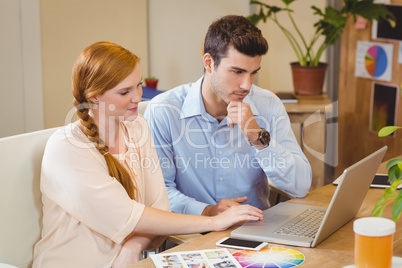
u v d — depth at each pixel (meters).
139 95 1.75
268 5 4.29
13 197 1.72
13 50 3.64
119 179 1.76
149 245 1.79
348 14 4.02
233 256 1.50
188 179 2.15
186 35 4.41
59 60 3.81
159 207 1.88
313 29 4.59
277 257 1.50
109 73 1.67
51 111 3.84
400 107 3.84
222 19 1.89
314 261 1.47
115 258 1.74
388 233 1.25
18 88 3.70
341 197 1.55
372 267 1.26
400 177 1.53
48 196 1.72
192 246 1.59
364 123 4.11
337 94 4.56
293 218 1.76
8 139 1.72
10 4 3.58
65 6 3.78
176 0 4.33
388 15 3.79
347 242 1.60
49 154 1.70
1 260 1.69
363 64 4.04
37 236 1.79
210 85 2.02
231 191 2.17
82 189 1.67
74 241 1.73
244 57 1.82
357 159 4.19
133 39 4.18
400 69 3.79
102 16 3.98
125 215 1.69
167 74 4.44
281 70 4.70
